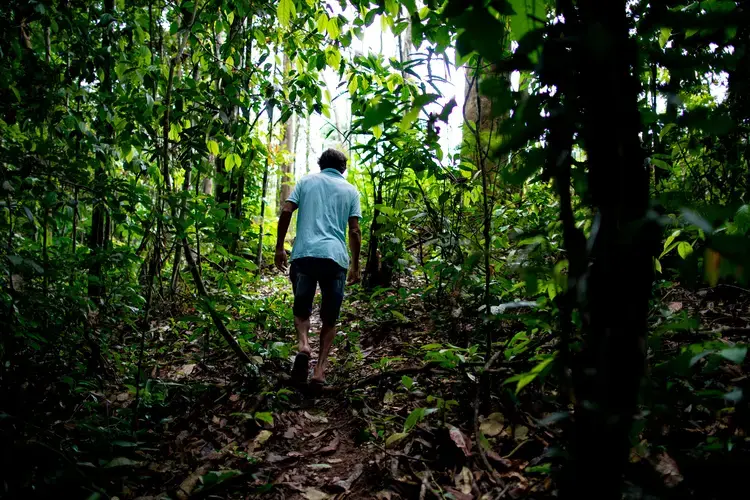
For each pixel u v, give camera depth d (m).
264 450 2.20
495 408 2.07
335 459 2.11
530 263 1.59
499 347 2.46
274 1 3.05
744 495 0.91
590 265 0.72
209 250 3.88
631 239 0.65
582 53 0.60
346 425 2.39
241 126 3.11
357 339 3.67
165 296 3.94
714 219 0.63
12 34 2.17
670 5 0.68
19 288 2.06
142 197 2.23
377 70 3.22
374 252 4.89
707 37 0.78
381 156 3.65
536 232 1.37
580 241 0.74
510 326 2.76
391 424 2.24
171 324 3.73
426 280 4.54
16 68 2.32
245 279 3.65
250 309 3.71
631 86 0.65
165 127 2.55
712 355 1.01
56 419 2.12
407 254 4.29
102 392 2.51
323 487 1.90
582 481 0.76
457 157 2.93
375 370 3.06
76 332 2.40
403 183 4.33
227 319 2.93
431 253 4.54
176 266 3.54
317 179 3.19
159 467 2.04
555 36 0.68
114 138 2.84
